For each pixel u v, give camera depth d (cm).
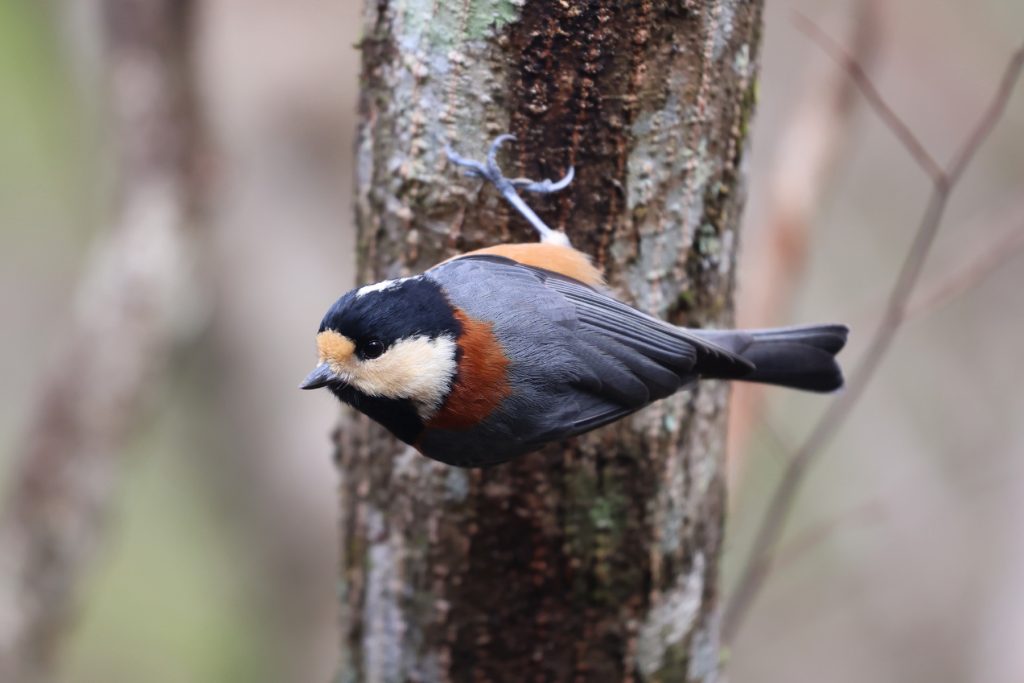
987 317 1600
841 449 1562
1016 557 1518
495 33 625
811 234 1170
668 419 683
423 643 719
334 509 1427
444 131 646
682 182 652
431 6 634
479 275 637
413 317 629
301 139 1348
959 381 1584
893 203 1594
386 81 663
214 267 1323
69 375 1209
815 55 1127
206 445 1450
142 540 1742
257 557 1472
